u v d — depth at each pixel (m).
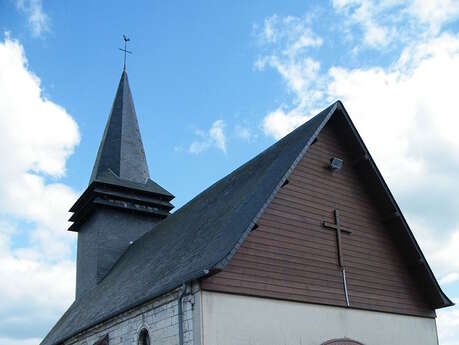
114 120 30.06
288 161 14.09
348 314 14.48
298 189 14.69
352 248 15.31
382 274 15.78
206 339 11.65
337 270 14.67
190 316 12.03
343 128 15.90
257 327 12.52
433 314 16.66
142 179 28.52
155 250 19.28
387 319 15.38
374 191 16.27
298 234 14.18
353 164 16.25
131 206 26.58
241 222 12.96
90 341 16.98
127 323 14.73
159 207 27.62
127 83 31.95
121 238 26.08
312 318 13.62
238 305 12.39
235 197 15.79
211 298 12.05
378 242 16.08
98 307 18.38
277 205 14.06
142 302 13.70
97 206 26.06
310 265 14.11
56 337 21.00
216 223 14.93
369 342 14.63
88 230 27.06
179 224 19.86
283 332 12.93
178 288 12.48
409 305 16.12
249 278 12.76
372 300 15.16
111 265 25.25
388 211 16.22
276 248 13.57
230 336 12.02
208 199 19.11
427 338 16.16
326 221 14.95
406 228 16.06
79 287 26.59
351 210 15.75
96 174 28.27
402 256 16.56
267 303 12.91
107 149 28.98
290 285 13.45
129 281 17.95
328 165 15.61
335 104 15.42
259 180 14.88
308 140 14.33
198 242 14.74
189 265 13.21
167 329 12.75
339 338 13.98
